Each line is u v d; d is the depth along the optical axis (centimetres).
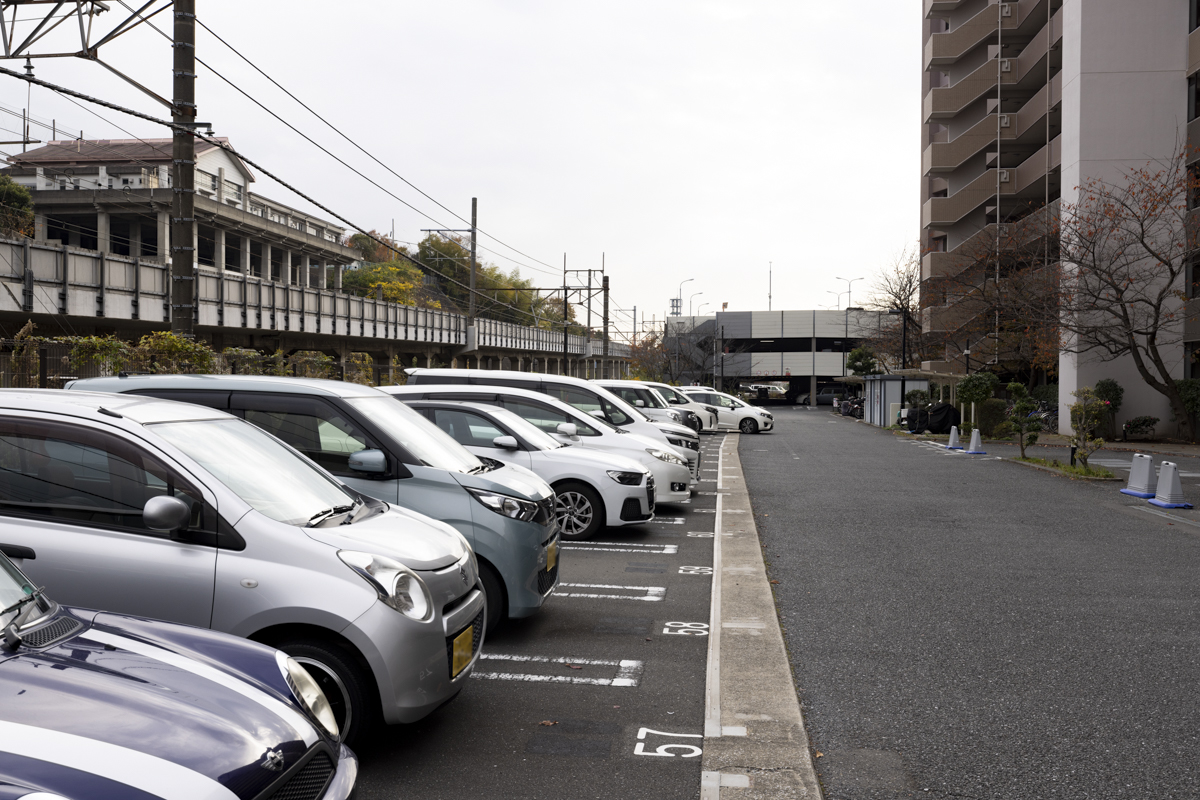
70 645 288
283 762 261
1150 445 2873
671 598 770
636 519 1034
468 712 491
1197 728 471
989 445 2970
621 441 1221
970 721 481
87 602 402
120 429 425
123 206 4816
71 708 248
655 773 412
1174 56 3066
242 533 410
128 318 2562
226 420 491
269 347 3697
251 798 243
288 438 623
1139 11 3078
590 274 6412
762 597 758
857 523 1212
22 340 1619
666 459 1244
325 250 6600
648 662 585
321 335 3797
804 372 8625
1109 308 2884
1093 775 412
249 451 472
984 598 775
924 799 387
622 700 512
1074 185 3186
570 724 474
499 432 997
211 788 235
